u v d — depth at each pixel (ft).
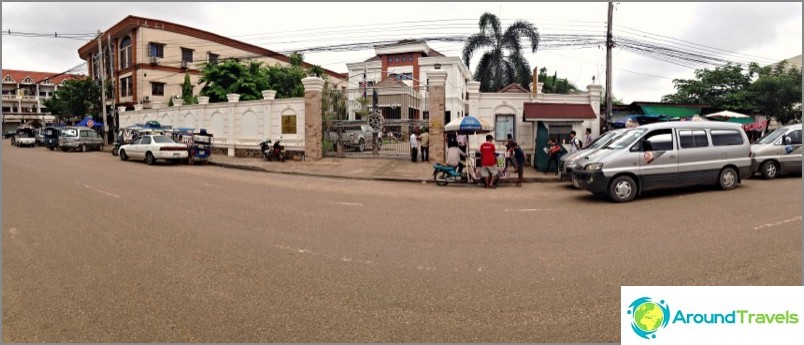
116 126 129.90
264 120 77.41
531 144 63.21
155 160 70.54
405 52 147.23
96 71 153.79
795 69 81.41
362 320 13.66
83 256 20.16
